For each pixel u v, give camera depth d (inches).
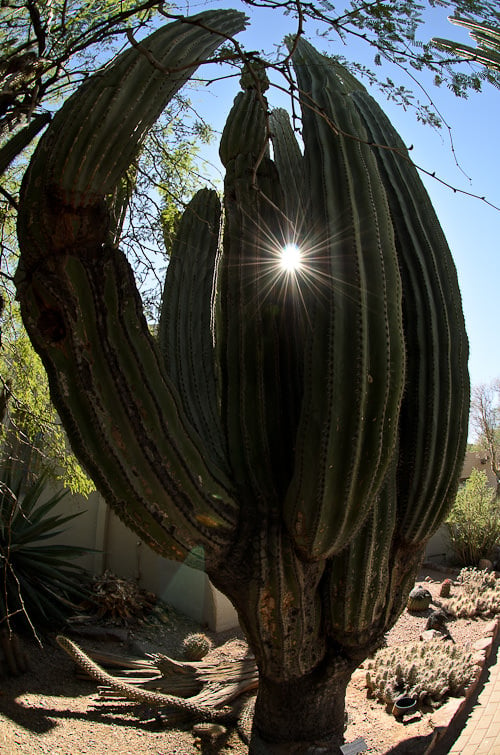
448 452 138.0
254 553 126.4
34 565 266.8
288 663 137.9
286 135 178.2
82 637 262.5
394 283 120.5
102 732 175.2
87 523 357.1
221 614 293.9
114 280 109.4
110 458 109.7
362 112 160.9
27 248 108.4
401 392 118.3
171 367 145.4
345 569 133.0
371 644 144.7
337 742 146.4
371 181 125.3
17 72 104.0
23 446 276.5
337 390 115.2
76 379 108.3
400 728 178.4
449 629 291.6
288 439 140.2
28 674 214.8
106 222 110.1
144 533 116.9
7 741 158.4
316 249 122.6
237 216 151.5
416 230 146.9
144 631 279.3
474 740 180.7
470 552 432.1
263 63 100.6
